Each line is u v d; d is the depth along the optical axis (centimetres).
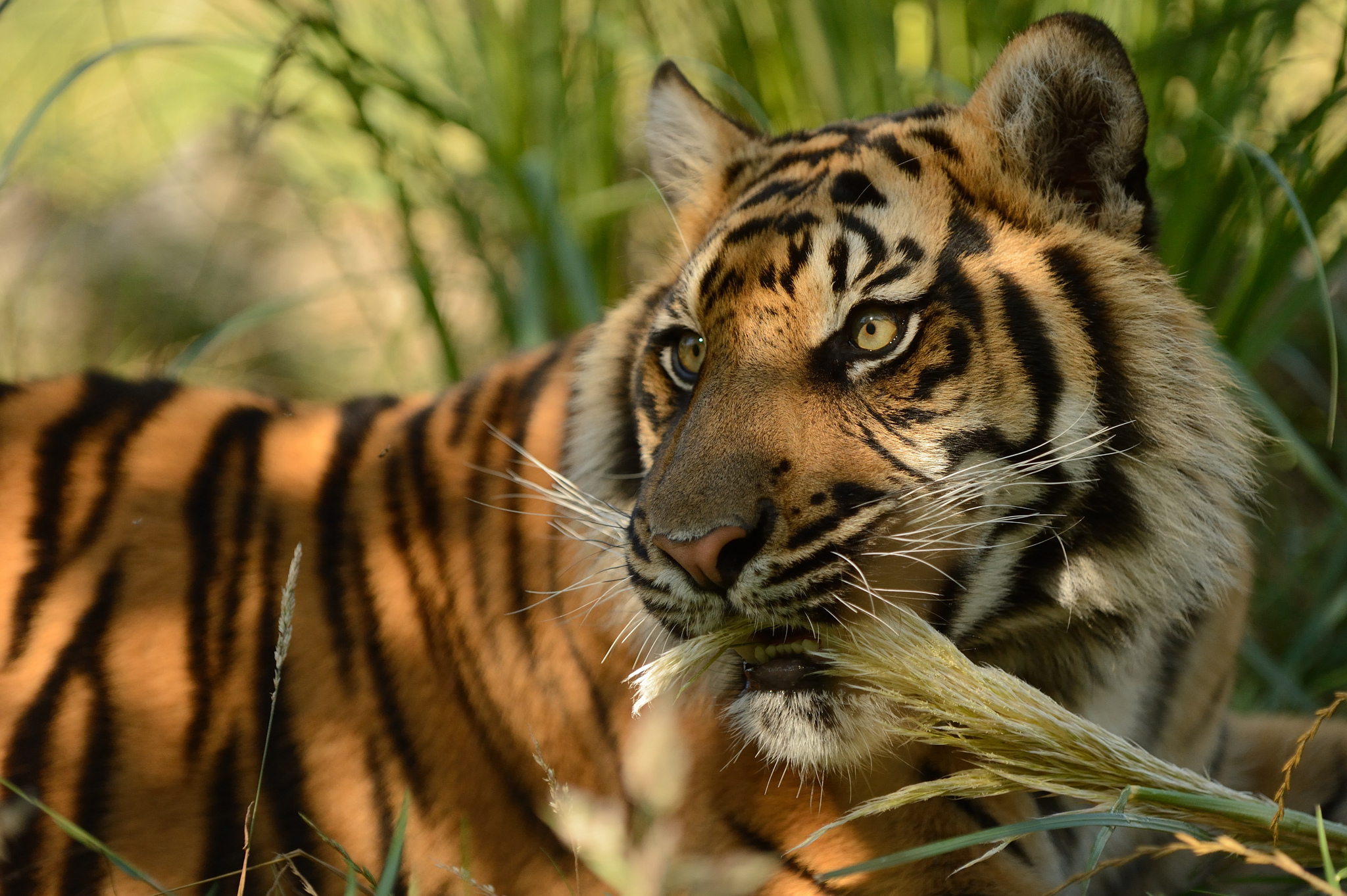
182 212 1191
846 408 406
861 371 408
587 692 478
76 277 1159
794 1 838
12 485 534
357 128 812
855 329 411
